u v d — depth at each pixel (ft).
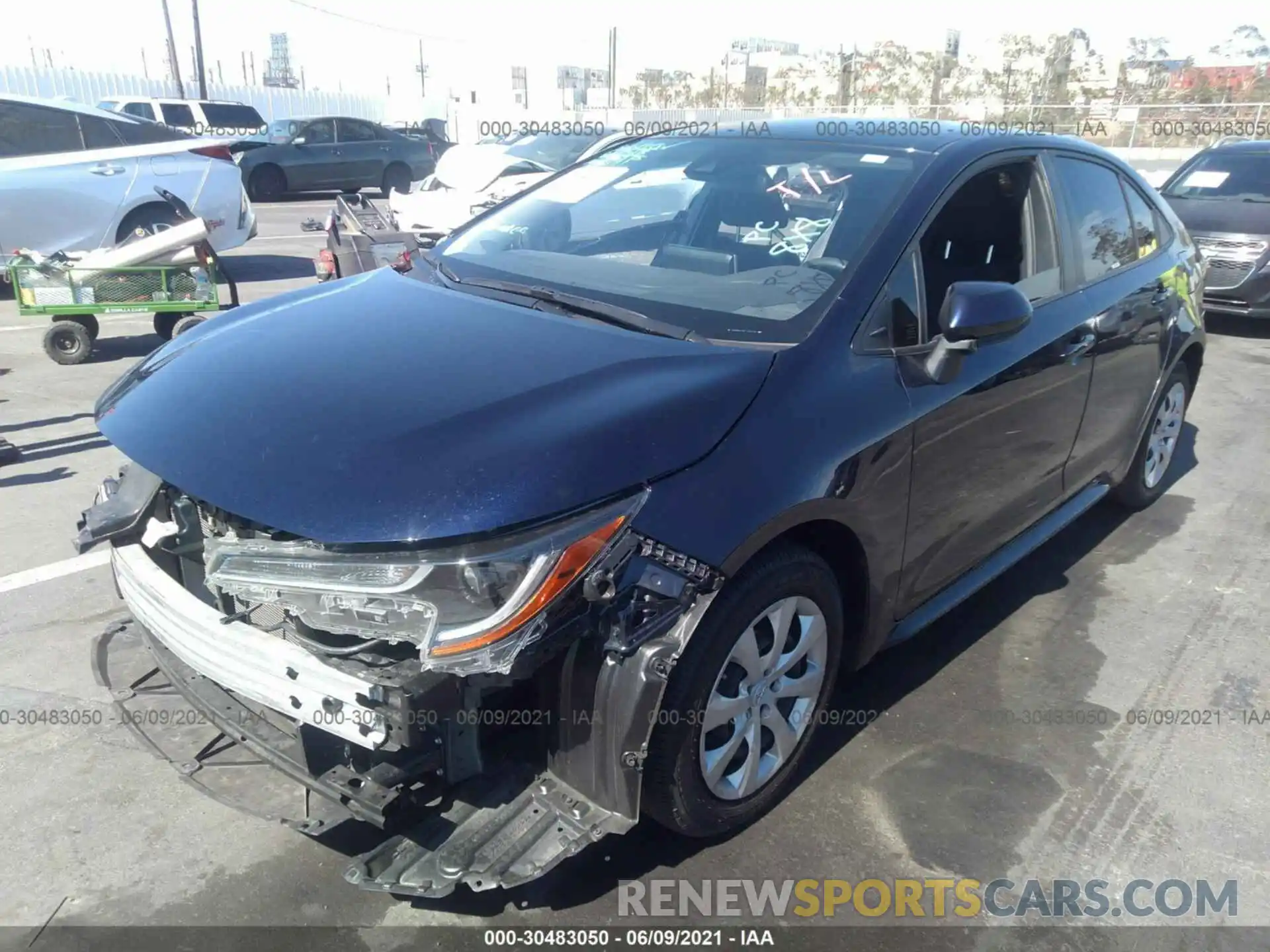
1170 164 70.18
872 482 8.58
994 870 8.49
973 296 8.82
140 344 25.66
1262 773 9.87
